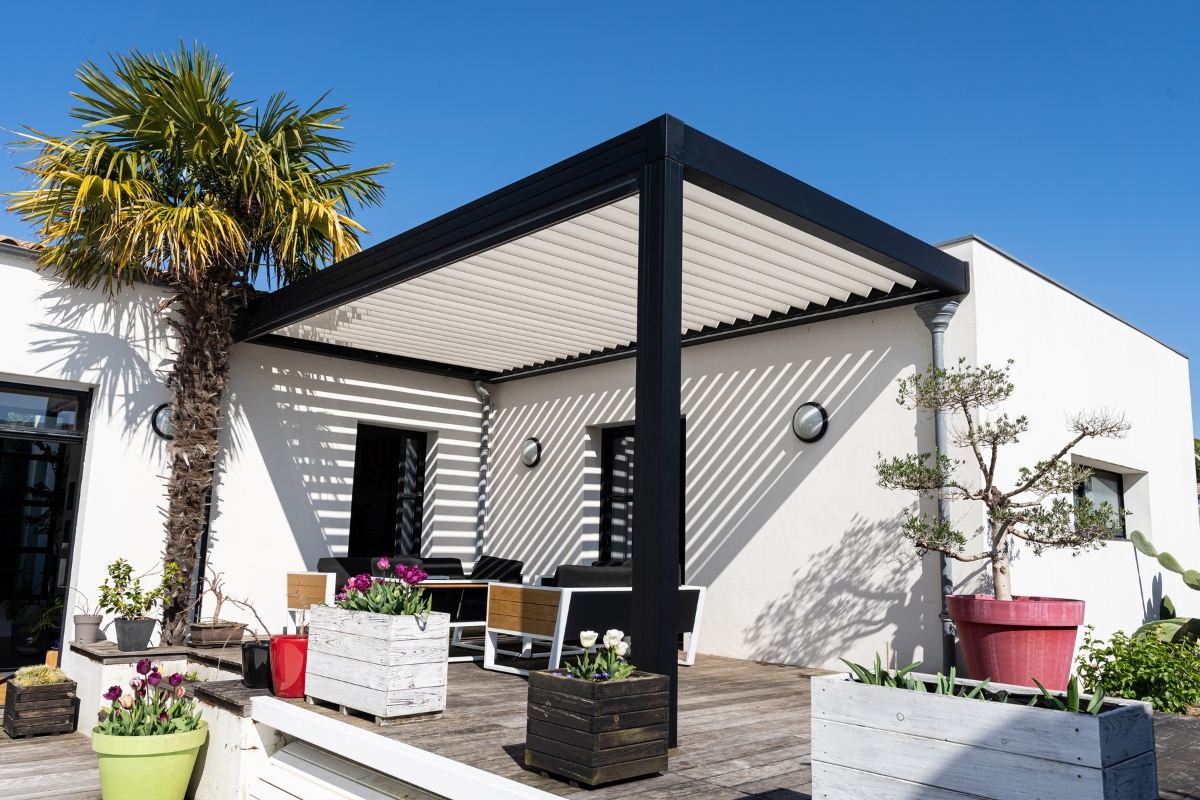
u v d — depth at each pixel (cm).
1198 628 616
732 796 285
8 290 668
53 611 720
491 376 980
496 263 595
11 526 732
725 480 727
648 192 382
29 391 695
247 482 793
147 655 615
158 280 740
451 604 675
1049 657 462
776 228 504
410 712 389
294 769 414
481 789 298
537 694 314
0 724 652
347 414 872
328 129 725
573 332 781
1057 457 499
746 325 713
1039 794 200
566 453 888
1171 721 435
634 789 292
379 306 704
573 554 861
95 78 650
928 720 221
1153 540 785
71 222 609
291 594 661
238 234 643
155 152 688
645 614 350
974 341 567
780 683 552
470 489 972
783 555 671
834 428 648
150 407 730
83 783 503
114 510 703
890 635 591
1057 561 616
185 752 439
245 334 740
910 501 591
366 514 902
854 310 634
